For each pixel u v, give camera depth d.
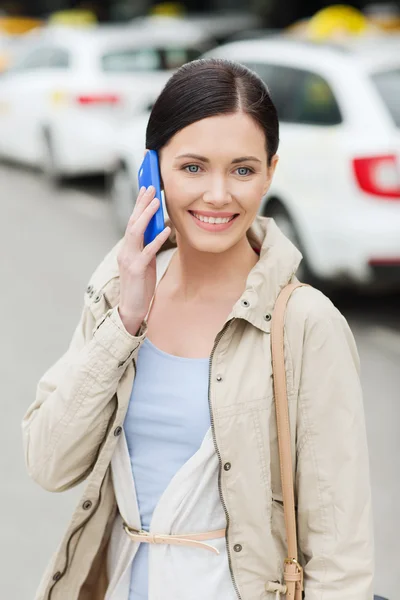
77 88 13.05
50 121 13.66
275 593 2.23
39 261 10.48
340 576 2.15
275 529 2.26
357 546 2.16
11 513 5.22
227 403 2.20
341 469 2.18
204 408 2.26
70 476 2.38
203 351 2.33
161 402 2.30
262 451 2.19
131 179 11.02
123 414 2.31
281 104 8.59
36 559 4.79
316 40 9.28
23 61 14.91
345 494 2.17
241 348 2.24
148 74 13.20
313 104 8.22
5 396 6.70
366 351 7.59
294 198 8.16
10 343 7.84
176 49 13.57
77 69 13.20
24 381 6.98
